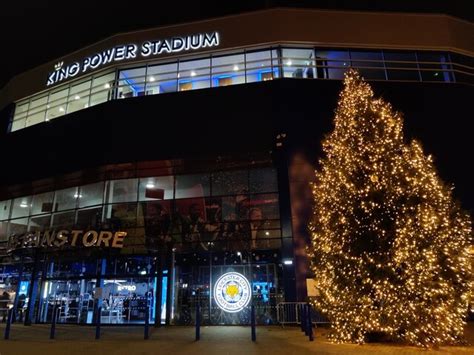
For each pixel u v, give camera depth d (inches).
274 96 818.8
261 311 693.9
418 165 446.6
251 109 819.4
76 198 889.5
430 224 408.5
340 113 509.7
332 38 886.4
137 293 754.8
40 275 833.5
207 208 781.3
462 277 398.9
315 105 813.9
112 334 565.0
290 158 770.2
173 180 815.1
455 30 924.6
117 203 817.5
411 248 399.9
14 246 820.0
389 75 875.4
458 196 768.9
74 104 994.7
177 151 816.3
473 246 422.9
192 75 901.2
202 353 373.4
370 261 413.4
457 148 807.7
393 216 422.0
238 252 737.6
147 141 835.4
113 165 834.2
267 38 880.9
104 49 976.9
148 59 925.8
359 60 882.1
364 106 487.5
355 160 460.8
